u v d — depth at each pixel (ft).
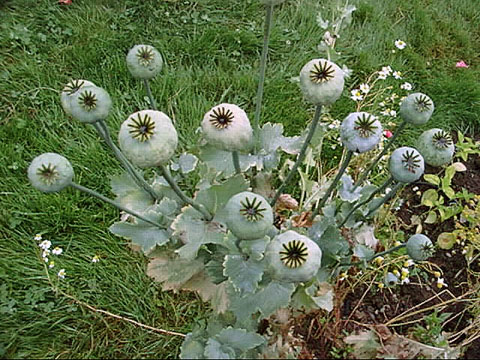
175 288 1.84
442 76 3.23
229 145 1.47
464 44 3.47
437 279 2.35
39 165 1.46
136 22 3.23
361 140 1.53
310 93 1.52
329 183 2.14
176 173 2.08
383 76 2.73
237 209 1.32
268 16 1.67
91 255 2.26
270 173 2.04
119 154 1.73
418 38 3.42
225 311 1.82
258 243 1.59
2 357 1.98
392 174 1.62
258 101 1.89
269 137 1.95
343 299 2.09
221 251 1.77
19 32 3.07
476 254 2.44
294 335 1.98
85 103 1.51
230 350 1.62
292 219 1.96
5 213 2.36
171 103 2.77
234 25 3.31
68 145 2.62
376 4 3.52
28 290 2.15
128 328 2.07
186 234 1.71
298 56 3.14
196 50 3.11
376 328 1.88
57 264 2.21
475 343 2.11
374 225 2.27
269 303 1.67
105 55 3.03
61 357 2.00
